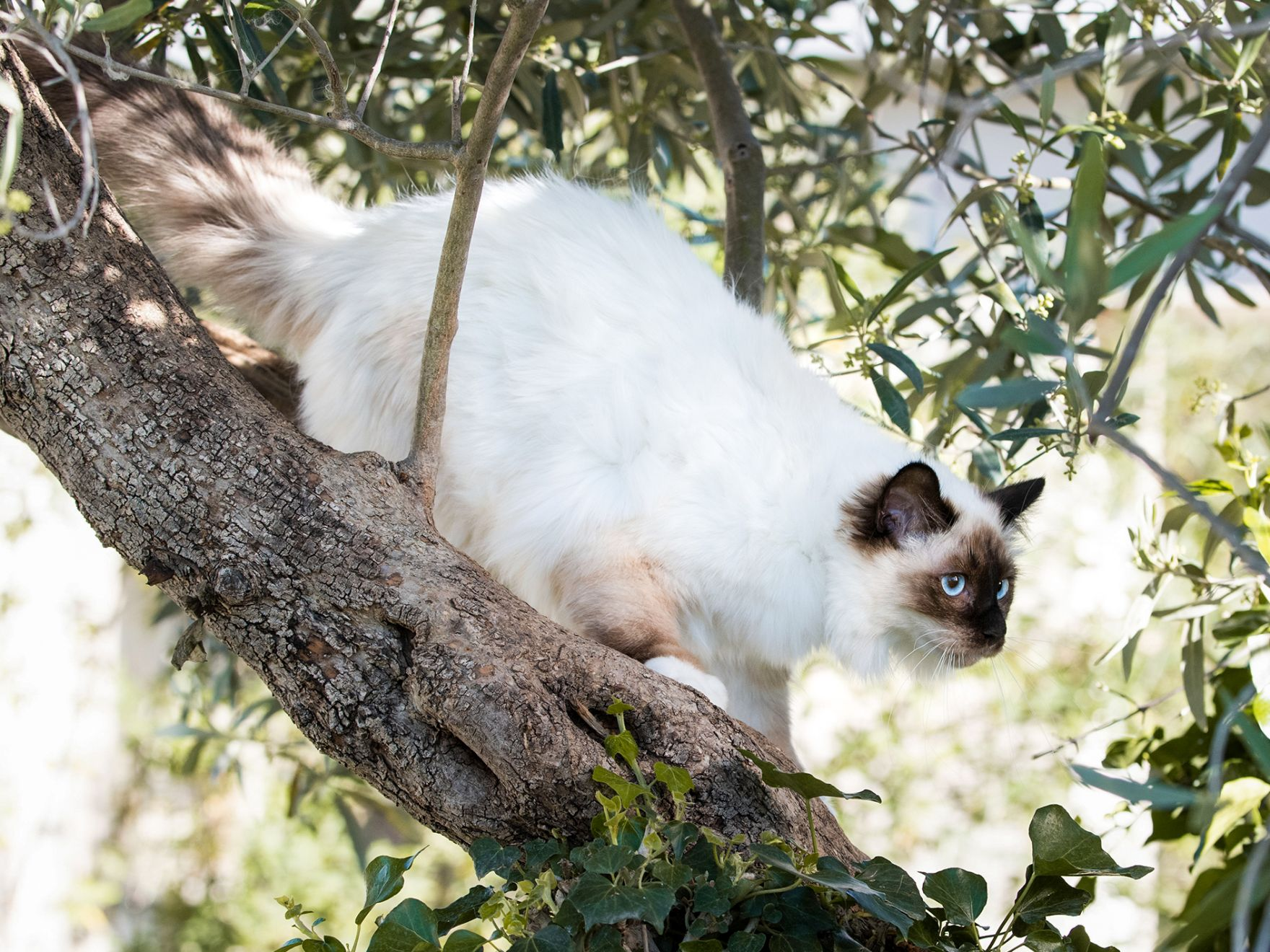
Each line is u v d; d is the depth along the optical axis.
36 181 1.98
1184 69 2.92
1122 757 3.04
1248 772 2.57
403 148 1.85
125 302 1.98
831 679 8.24
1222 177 2.93
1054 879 1.82
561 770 1.78
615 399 2.69
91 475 1.91
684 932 1.77
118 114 2.86
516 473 2.69
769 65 3.98
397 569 1.88
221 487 1.89
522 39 1.67
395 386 2.74
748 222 3.33
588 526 2.66
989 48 3.76
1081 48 3.51
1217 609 3.04
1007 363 3.37
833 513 2.81
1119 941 6.47
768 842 1.74
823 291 5.41
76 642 7.78
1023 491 3.20
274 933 7.76
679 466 2.70
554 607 2.79
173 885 8.27
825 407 2.96
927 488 2.86
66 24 2.14
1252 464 2.75
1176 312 9.01
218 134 2.97
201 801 8.38
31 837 7.63
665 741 1.88
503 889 1.77
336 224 2.96
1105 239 3.47
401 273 2.75
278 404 3.25
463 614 1.86
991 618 2.98
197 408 1.94
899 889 1.75
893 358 2.87
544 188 2.96
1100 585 8.15
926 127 3.49
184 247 2.93
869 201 4.11
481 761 1.83
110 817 8.14
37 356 1.92
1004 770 7.83
